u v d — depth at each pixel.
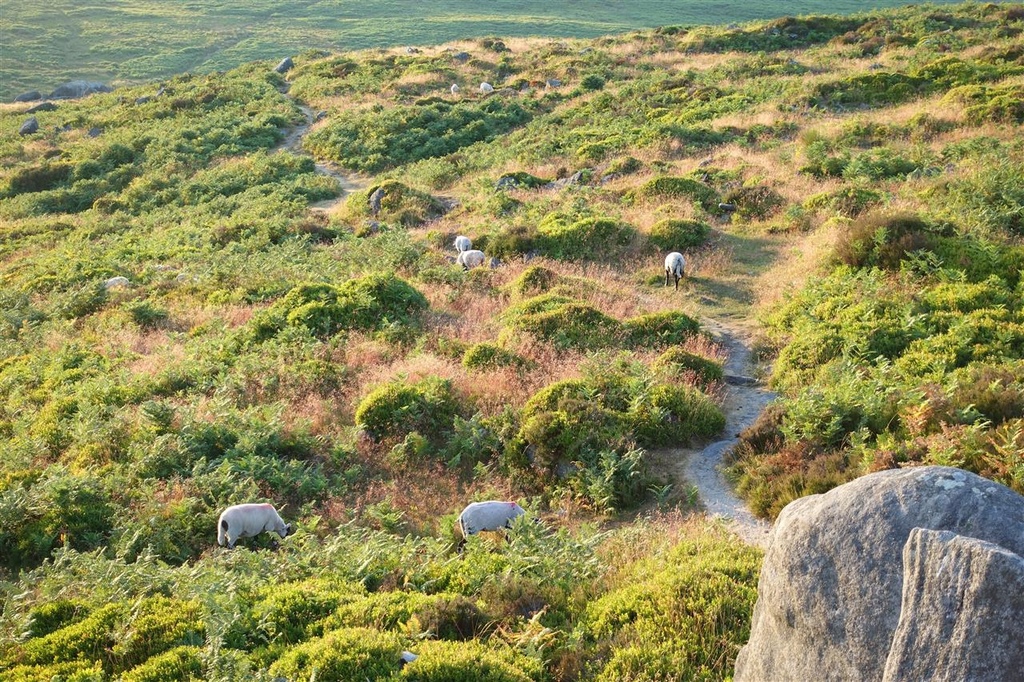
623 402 12.83
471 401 13.61
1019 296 14.36
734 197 23.78
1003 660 4.21
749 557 8.49
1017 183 19.45
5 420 14.49
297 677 6.56
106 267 24.06
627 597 7.88
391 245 22.84
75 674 6.81
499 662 6.80
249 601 7.89
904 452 9.82
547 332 16.00
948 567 4.46
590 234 21.92
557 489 11.22
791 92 33.69
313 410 13.81
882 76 32.66
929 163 23.28
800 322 15.22
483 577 8.54
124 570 8.52
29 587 8.97
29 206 35.81
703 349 15.28
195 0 102.19
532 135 35.34
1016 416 10.27
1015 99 26.72
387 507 10.80
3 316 20.44
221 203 32.66
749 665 5.72
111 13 94.25
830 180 23.94
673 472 11.42
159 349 16.70
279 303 18.56
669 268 18.97
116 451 12.46
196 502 10.78
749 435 11.68
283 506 10.99
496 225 23.75
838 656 4.94
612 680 6.82
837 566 5.05
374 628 7.21
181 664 6.82
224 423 12.87
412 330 16.91
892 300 14.78
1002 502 4.84
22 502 10.54
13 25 85.81
